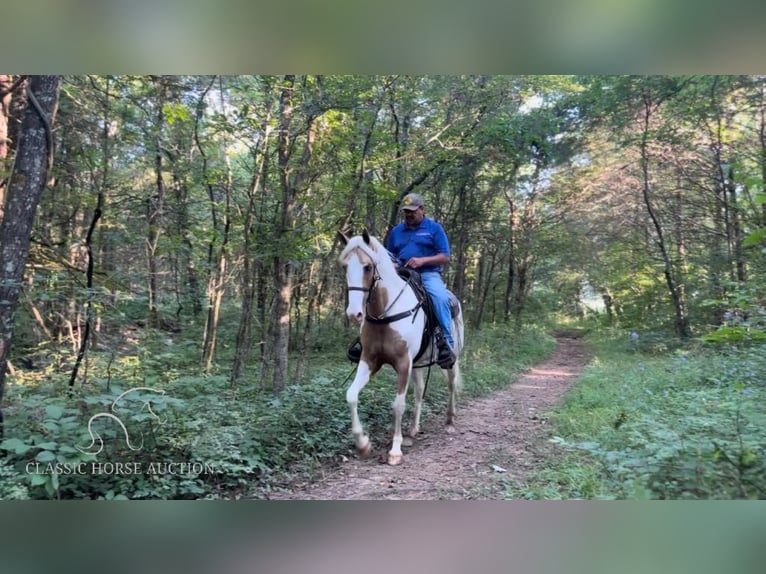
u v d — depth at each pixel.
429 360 6.04
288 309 8.20
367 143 8.74
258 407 6.33
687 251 16.98
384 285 5.36
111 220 9.32
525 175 20.58
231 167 10.01
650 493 3.34
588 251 24.28
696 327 16.05
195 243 10.45
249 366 10.46
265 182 8.34
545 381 12.12
